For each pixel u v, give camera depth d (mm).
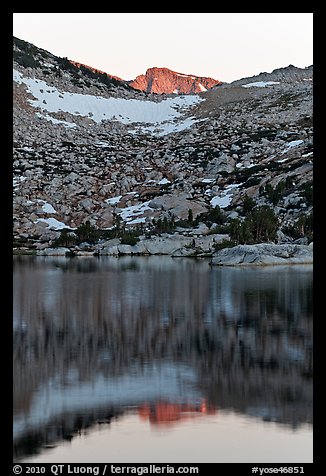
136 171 175625
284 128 194000
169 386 23547
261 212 103438
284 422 19656
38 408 21172
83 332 34812
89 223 129375
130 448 18031
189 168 169500
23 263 95312
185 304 45938
